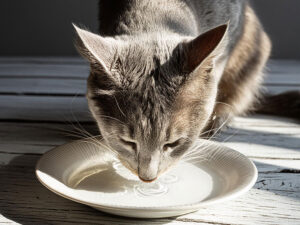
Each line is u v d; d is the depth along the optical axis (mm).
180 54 366
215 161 408
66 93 690
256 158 475
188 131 377
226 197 317
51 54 941
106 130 376
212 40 338
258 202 376
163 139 361
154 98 352
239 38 607
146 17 434
